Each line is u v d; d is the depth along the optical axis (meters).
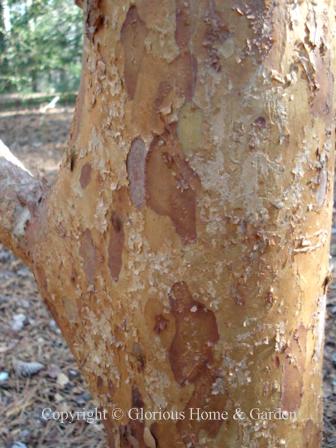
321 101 0.34
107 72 0.34
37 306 1.20
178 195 0.33
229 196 0.33
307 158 0.34
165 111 0.32
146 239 0.34
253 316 0.34
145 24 0.32
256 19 0.31
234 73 0.31
